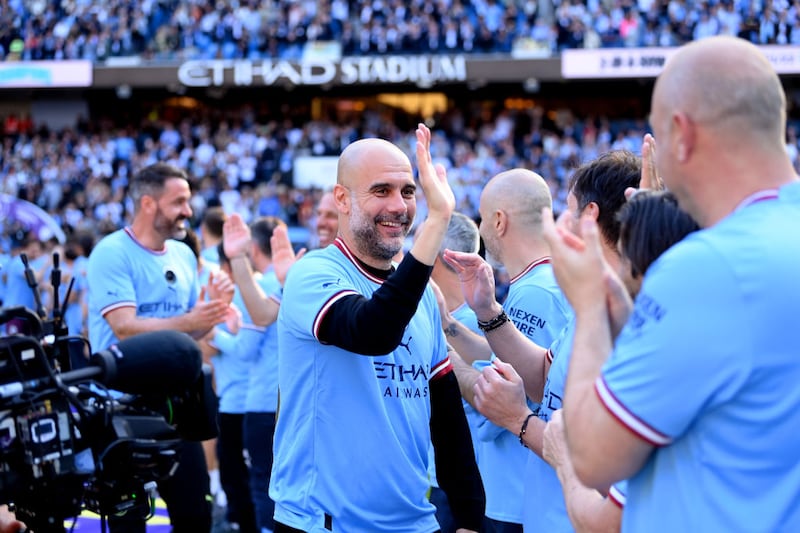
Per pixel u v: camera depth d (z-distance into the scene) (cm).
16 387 188
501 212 309
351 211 246
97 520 515
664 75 153
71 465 197
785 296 138
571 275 159
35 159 2042
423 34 2056
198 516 361
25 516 209
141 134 2200
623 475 147
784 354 138
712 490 142
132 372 202
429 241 214
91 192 1881
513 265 311
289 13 2112
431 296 268
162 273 404
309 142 2069
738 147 147
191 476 361
